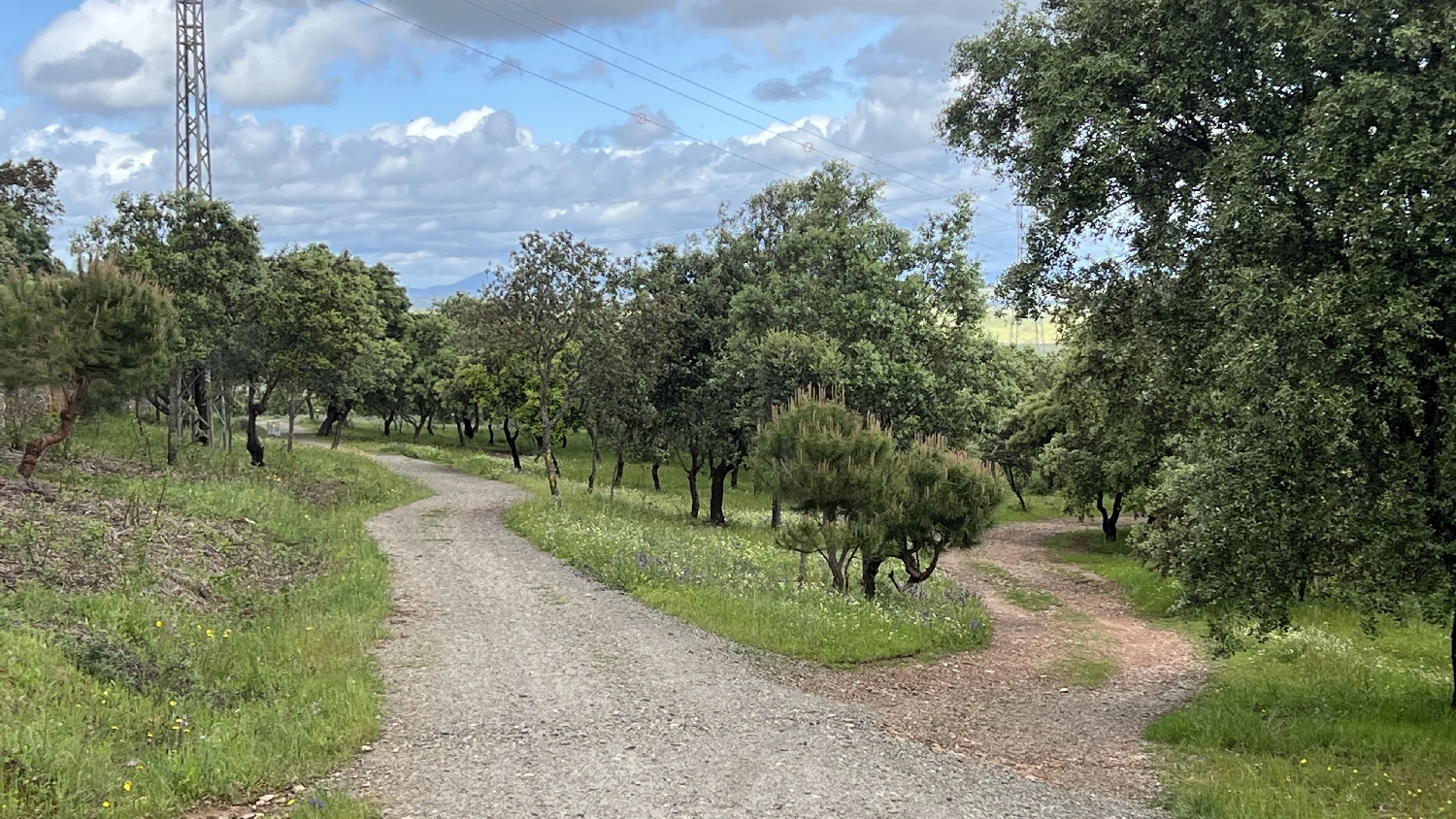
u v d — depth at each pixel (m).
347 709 8.05
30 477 14.79
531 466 45.28
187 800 5.95
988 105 12.15
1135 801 7.38
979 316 25.25
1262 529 9.31
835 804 6.61
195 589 11.64
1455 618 10.50
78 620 8.98
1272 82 9.48
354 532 19.14
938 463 16.62
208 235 24.94
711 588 14.82
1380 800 7.48
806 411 15.69
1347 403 8.13
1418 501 8.82
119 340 15.18
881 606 15.18
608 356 26.50
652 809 6.33
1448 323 8.47
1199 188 10.02
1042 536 37.25
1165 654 15.21
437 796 6.43
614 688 9.59
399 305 59.66
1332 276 8.37
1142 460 26.55
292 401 33.12
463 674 9.87
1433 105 7.96
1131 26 10.14
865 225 25.36
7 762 5.75
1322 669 13.63
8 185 32.81
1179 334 11.23
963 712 10.16
